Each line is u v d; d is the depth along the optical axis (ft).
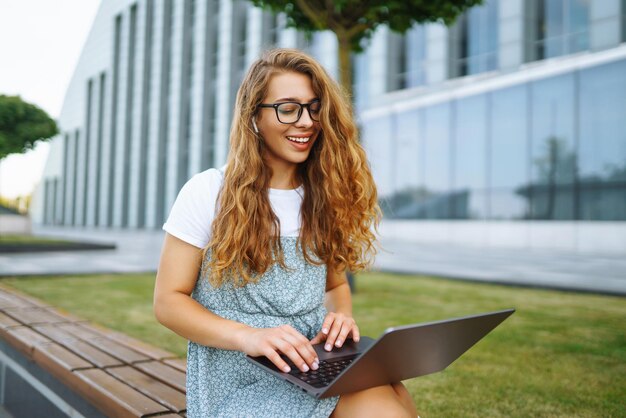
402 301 18.44
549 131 50.75
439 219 59.88
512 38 58.18
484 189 55.88
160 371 7.08
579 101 48.73
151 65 115.96
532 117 52.03
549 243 50.39
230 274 4.59
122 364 7.47
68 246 48.01
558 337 12.71
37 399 8.29
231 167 4.66
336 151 5.00
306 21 20.38
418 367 3.99
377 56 68.95
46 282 23.97
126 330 13.60
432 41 64.75
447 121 59.31
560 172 49.96
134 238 84.84
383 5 17.81
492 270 29.81
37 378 8.30
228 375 4.57
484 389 8.86
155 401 5.85
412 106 62.69
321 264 4.94
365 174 5.35
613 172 46.52
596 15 51.62
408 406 4.24
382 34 68.44
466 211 57.52
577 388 8.89
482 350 11.46
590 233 47.60
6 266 31.58
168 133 109.50
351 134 5.17
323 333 4.64
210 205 4.64
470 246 55.93
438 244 59.16
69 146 164.86
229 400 4.49
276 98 4.67
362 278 25.90
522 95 52.85
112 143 130.62
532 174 51.98
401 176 63.77
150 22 117.70
